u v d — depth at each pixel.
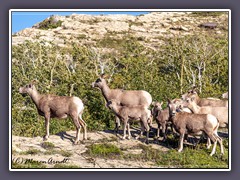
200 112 17.23
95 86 19.16
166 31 75.56
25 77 28.61
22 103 25.06
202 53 39.81
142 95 18.84
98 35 73.81
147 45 64.25
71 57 37.66
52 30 76.56
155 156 15.39
